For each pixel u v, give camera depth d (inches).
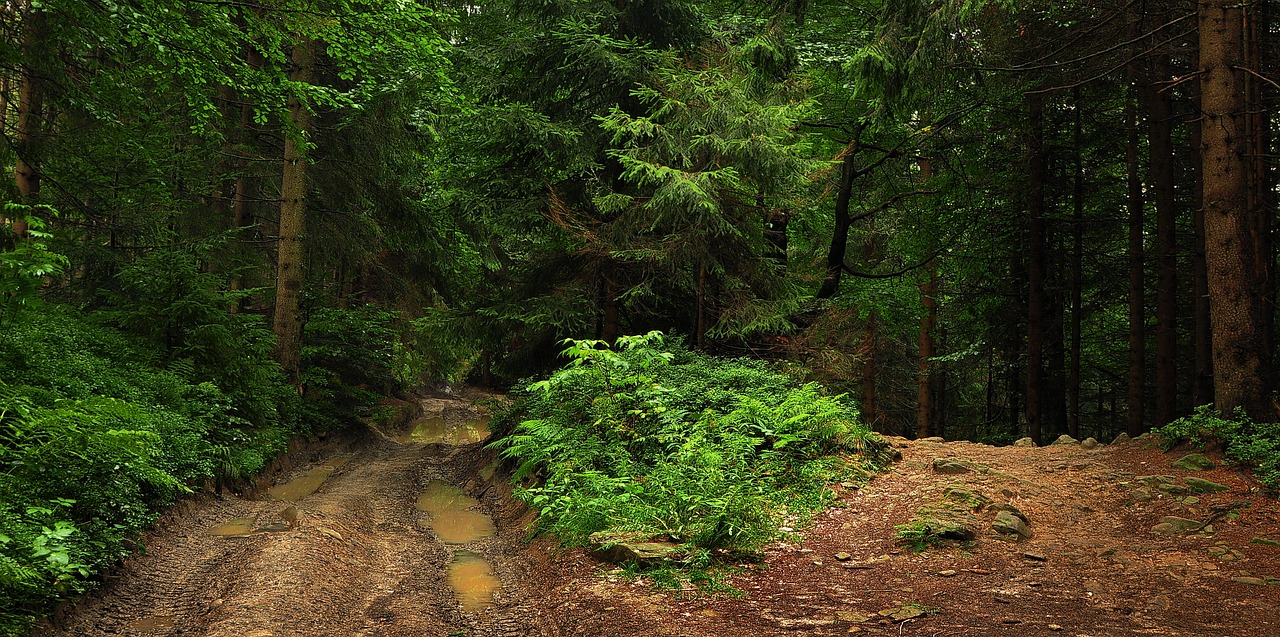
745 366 483.5
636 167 439.8
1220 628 190.4
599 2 540.4
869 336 731.4
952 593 221.8
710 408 379.9
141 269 437.7
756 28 587.5
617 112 466.6
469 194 562.3
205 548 304.2
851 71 472.4
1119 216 656.4
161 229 549.3
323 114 673.6
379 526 372.5
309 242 692.1
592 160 520.4
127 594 245.3
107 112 413.7
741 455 334.3
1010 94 586.2
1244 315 366.9
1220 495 310.7
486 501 450.6
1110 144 620.4
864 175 714.2
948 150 652.7
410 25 451.8
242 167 663.8
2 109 512.7
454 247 808.9
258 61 575.8
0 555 192.2
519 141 520.4
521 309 533.3
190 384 426.0
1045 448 454.9
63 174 494.6
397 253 859.4
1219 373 374.0
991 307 733.3
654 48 559.2
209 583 255.9
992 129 626.2
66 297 550.3
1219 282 373.1
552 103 555.5
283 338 607.5
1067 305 735.1
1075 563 249.8
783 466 349.1
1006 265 719.1
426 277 875.4
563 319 516.4
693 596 223.0
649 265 512.1
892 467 390.3
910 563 252.7
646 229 490.9
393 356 841.5
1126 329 756.0
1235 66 365.1
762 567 249.8
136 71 410.0
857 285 711.1
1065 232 666.8
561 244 574.9
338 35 420.5
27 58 365.7
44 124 447.5
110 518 269.4
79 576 231.0
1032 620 198.1
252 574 248.7
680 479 291.3
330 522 340.5
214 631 201.5
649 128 460.8
